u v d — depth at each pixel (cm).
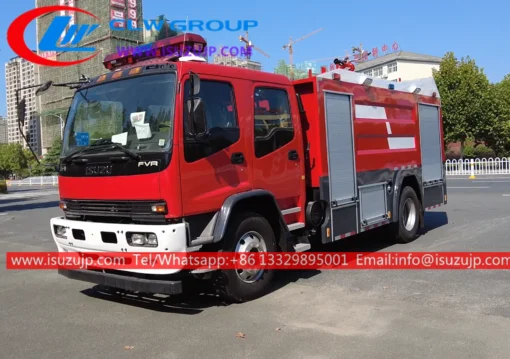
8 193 3700
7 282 718
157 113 510
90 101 577
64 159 582
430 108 1022
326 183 678
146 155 499
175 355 422
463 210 1323
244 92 579
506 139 3550
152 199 498
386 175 834
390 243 903
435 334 450
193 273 512
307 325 486
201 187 517
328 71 709
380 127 820
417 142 954
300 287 625
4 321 534
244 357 412
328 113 689
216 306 562
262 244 593
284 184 627
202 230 530
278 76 637
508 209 1307
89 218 568
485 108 3291
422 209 955
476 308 520
